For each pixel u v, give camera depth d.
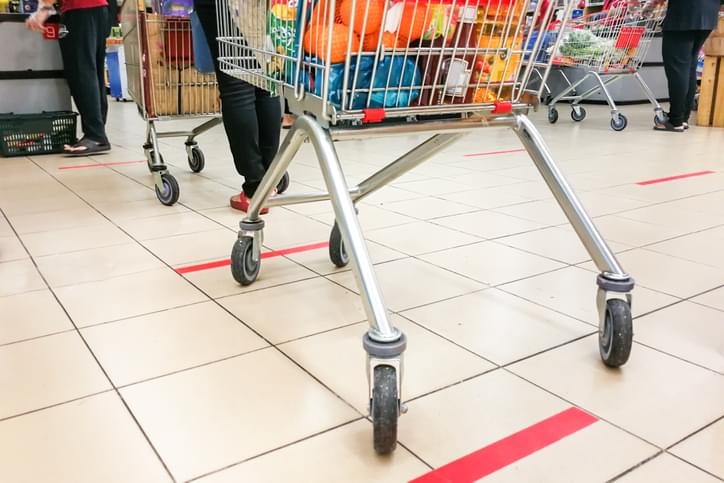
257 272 1.74
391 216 2.46
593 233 1.29
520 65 1.31
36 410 1.11
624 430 1.07
